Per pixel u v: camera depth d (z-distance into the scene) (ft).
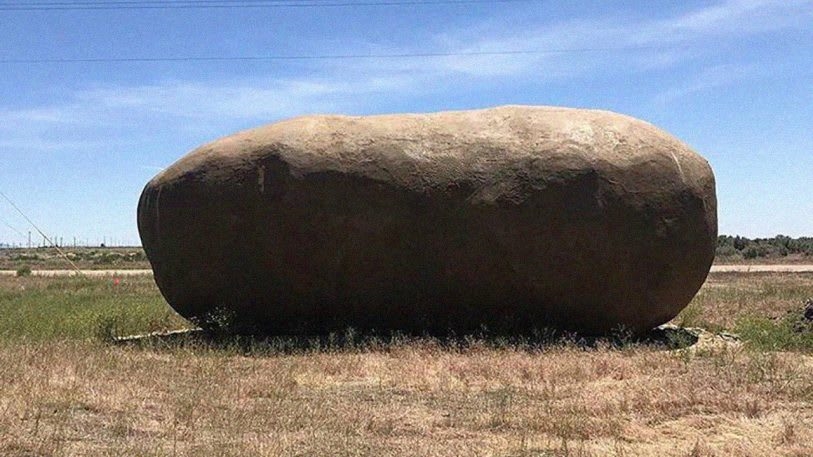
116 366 33.19
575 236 39.88
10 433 22.81
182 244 43.62
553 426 24.09
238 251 42.42
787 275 109.09
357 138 42.34
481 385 30.78
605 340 40.73
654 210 40.06
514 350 37.83
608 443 22.81
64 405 26.13
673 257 40.27
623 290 40.34
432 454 21.56
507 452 21.85
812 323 42.16
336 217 41.19
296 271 41.88
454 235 40.65
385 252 41.19
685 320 49.67
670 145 41.68
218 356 36.50
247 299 43.11
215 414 25.49
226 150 43.68
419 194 40.88
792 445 22.57
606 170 40.19
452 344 38.78
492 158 41.11
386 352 38.24
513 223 40.24
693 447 22.38
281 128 43.83
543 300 40.83
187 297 44.68
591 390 29.37
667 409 26.25
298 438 22.91
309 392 29.55
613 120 42.52
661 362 34.50
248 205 42.06
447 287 41.22
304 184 41.50
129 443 22.31
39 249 333.83
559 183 40.16
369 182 41.24
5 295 76.02
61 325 45.83
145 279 106.42
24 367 31.63
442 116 43.88
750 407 26.22
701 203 40.98
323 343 40.73
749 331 42.37
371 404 27.40
